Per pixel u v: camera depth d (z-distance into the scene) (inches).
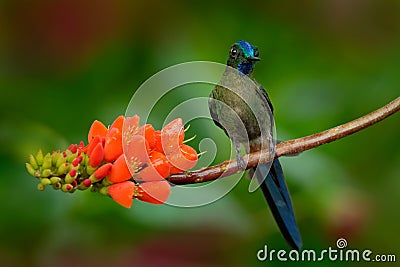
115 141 139.9
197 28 156.3
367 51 157.5
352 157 153.3
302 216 151.3
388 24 157.8
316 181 151.3
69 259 149.9
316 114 153.7
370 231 151.9
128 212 149.6
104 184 139.9
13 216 149.5
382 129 153.4
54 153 139.6
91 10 155.3
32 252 149.9
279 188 143.8
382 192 153.0
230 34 156.5
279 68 156.5
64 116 153.9
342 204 151.3
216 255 150.6
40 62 154.9
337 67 156.9
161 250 150.5
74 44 155.2
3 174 149.6
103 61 155.1
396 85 155.3
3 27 155.0
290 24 157.2
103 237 150.2
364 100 154.6
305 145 141.7
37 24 155.2
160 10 156.0
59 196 149.6
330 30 157.6
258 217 150.6
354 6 157.6
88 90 154.6
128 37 155.6
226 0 156.7
